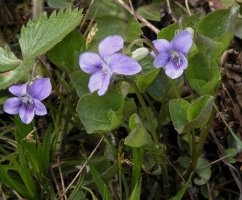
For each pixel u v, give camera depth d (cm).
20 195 32
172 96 32
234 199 32
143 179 32
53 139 33
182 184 31
